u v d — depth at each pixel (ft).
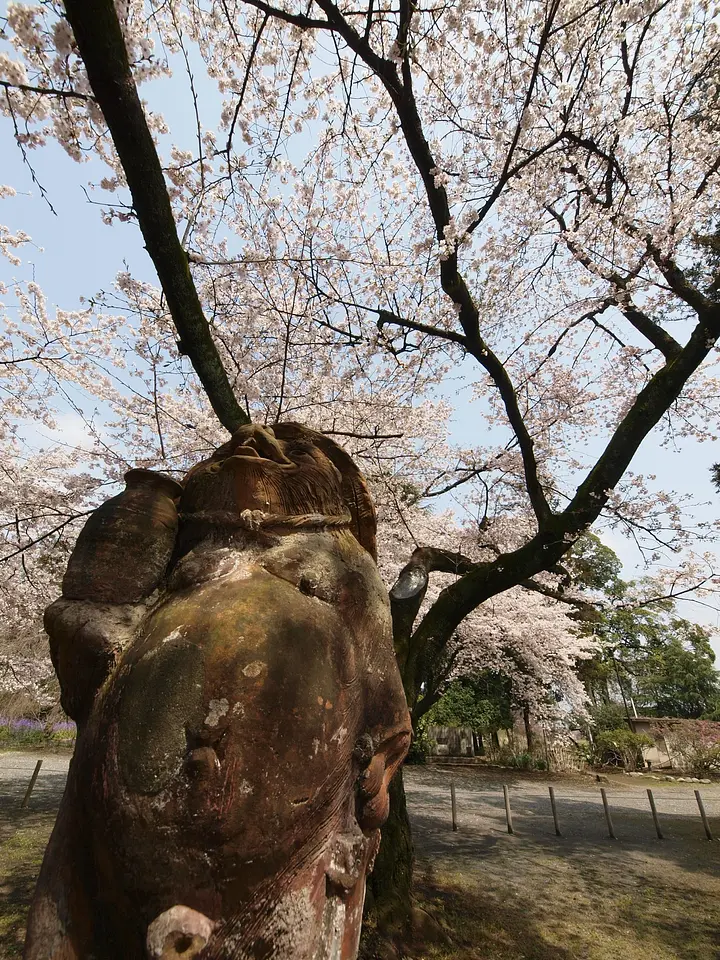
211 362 12.91
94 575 5.87
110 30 9.26
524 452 20.27
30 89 12.85
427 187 18.19
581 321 25.99
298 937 4.61
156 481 6.72
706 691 83.25
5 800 31.04
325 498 6.96
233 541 6.28
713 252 22.82
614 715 67.36
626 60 20.02
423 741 56.39
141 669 5.05
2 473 27.63
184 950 4.15
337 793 5.24
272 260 17.29
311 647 5.40
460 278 18.67
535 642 45.55
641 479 27.81
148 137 10.46
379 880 15.93
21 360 22.63
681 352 19.34
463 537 35.17
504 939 16.33
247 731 4.76
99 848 4.64
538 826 31.04
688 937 16.97
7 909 16.79
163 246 11.64
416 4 15.83
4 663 35.32
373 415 27.45
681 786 48.78
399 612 19.15
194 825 4.44
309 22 15.15
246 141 20.04
